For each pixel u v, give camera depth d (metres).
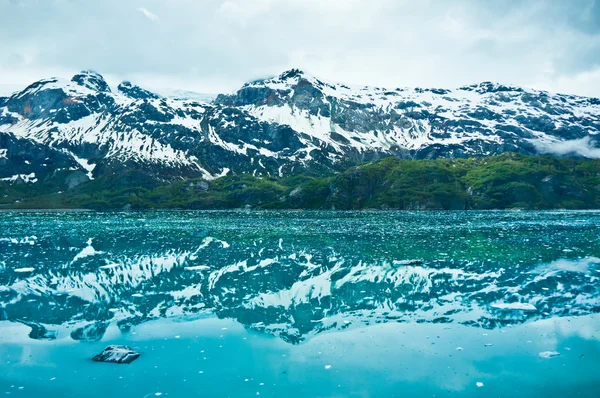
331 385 17.55
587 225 88.06
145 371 19.00
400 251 50.69
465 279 35.66
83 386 17.67
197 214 166.00
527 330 23.59
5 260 47.09
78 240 65.75
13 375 18.72
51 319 26.47
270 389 17.25
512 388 17.20
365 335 23.16
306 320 25.81
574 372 18.50
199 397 16.69
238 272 39.72
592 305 27.94
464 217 125.69
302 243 59.81
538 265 41.09
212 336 23.22
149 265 43.59
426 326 24.44
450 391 17.03
